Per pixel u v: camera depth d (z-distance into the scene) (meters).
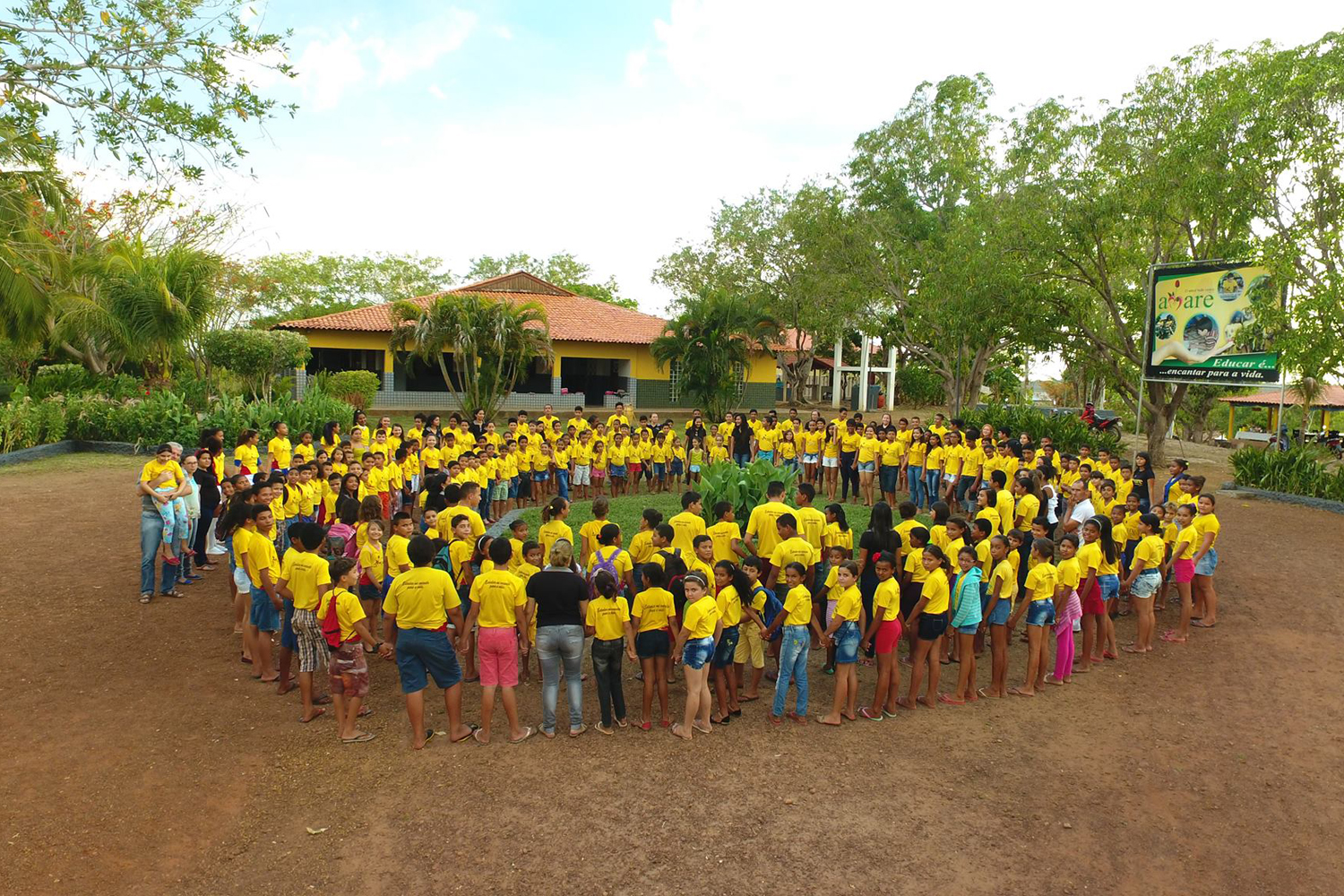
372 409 30.78
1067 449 21.58
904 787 5.74
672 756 6.11
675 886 4.58
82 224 22.33
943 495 14.77
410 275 55.59
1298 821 5.44
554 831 5.09
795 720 6.82
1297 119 15.98
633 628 6.63
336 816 5.21
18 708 6.55
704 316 28.66
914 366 46.31
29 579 9.73
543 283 38.97
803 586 6.78
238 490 7.91
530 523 13.41
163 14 9.62
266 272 45.78
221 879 4.57
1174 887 4.73
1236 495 17.28
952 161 31.02
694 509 8.46
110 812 5.18
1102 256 20.69
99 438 19.77
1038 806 5.55
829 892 4.56
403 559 7.77
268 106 10.21
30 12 9.30
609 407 34.66
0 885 4.41
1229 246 19.20
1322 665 8.21
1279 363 16.23
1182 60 18.16
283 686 7.04
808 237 30.48
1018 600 9.66
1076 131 19.23
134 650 7.82
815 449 16.86
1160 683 7.77
